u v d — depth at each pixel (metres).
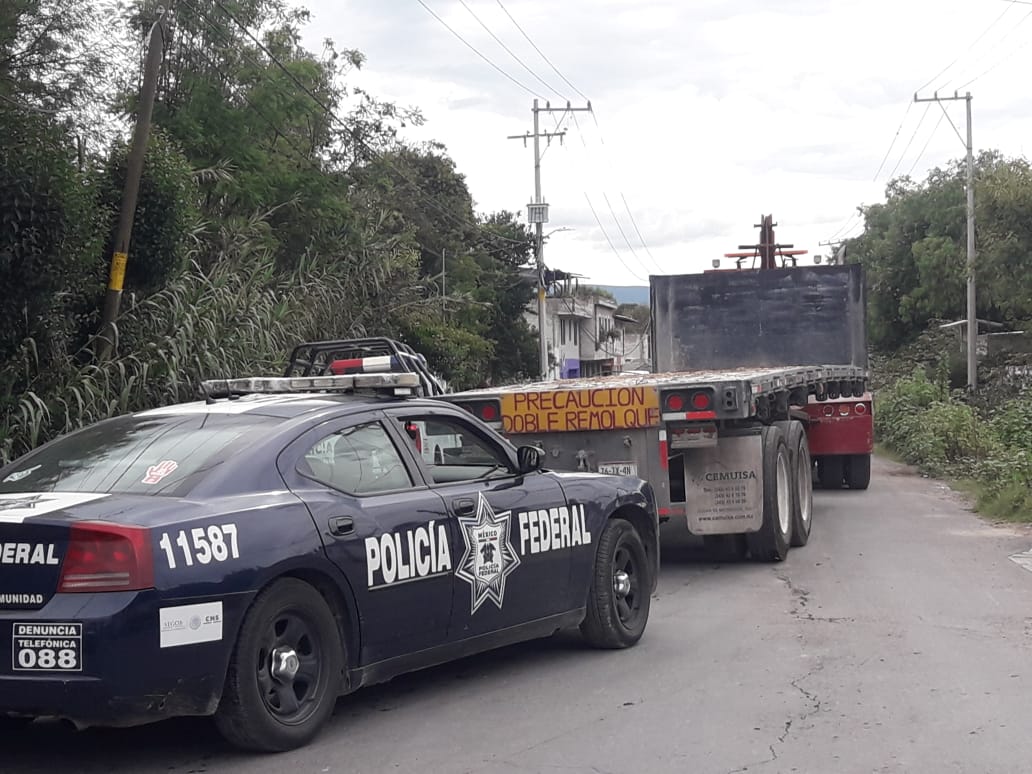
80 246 11.20
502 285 50.59
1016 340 41.50
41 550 4.96
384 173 28.73
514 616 6.86
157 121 19.80
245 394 7.00
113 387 12.22
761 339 17.98
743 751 5.46
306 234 22.58
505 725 6.01
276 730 5.46
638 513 8.10
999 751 5.38
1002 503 14.70
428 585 6.21
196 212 15.68
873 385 42.44
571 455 10.64
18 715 5.05
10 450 10.55
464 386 31.16
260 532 5.38
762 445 10.91
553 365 53.88
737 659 7.34
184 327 13.16
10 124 10.50
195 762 5.46
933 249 45.47
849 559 11.28
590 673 7.11
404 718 6.19
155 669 4.95
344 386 6.80
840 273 17.81
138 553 4.93
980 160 45.66
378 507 6.04
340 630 5.84
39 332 11.54
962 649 7.42
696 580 10.43
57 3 15.39
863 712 6.06
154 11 18.48
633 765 5.30
